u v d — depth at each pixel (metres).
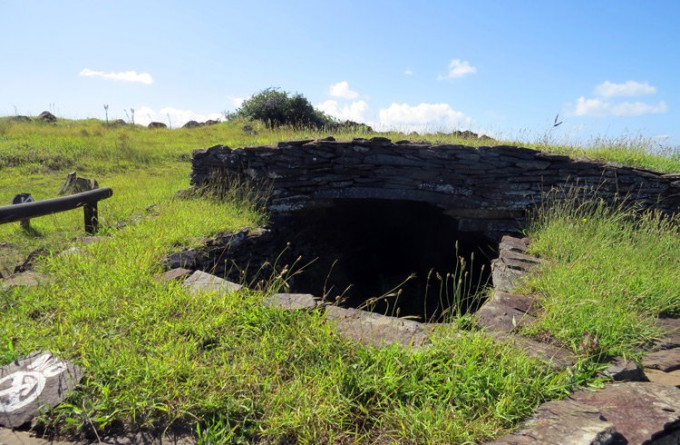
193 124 23.08
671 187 7.56
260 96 23.23
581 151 9.02
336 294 9.76
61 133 16.66
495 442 2.42
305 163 8.20
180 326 3.38
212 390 2.76
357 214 9.81
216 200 8.23
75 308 3.74
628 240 5.88
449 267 9.91
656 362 3.38
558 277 4.58
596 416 2.57
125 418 2.63
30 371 2.93
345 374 2.83
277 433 2.51
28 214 5.45
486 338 3.25
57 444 2.50
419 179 8.06
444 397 2.78
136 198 8.75
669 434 2.55
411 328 3.52
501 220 8.07
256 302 3.79
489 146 7.88
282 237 8.30
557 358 3.23
